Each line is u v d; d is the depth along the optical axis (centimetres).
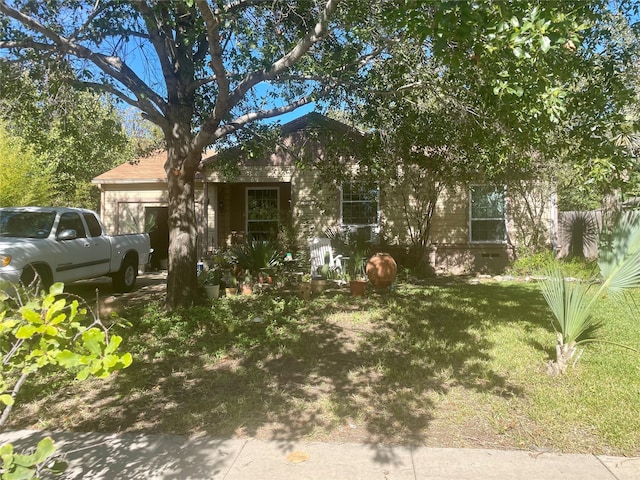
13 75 823
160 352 618
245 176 1497
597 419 422
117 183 1623
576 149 573
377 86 866
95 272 1015
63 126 958
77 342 233
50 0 766
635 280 492
